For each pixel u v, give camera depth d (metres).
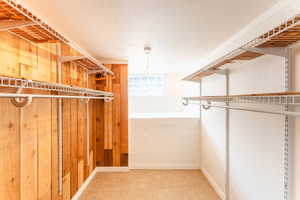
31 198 1.32
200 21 1.39
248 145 1.56
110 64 2.89
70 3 1.12
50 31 1.02
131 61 2.87
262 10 1.22
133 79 3.93
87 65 2.16
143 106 3.93
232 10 1.22
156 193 2.27
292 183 1.08
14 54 1.12
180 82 3.91
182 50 2.21
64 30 1.58
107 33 1.65
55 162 1.65
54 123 1.63
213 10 1.22
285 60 1.09
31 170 1.32
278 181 1.21
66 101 1.89
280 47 1.08
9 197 1.12
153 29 1.55
